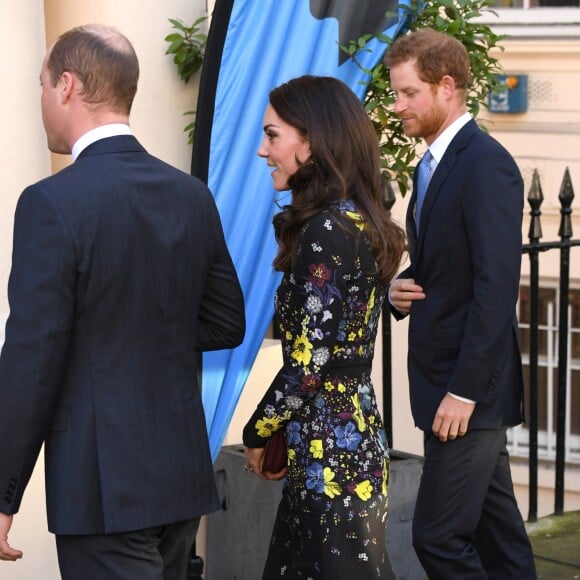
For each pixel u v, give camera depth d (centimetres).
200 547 1210
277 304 805
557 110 1936
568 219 1312
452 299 908
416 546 935
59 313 689
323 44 1193
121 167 728
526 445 2028
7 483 702
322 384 797
